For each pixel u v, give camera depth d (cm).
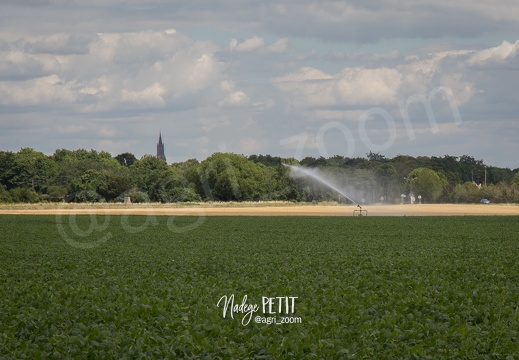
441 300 7475
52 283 9481
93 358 5353
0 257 14050
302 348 5503
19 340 5856
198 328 6184
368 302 7425
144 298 7488
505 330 5997
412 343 5703
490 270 10562
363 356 5338
